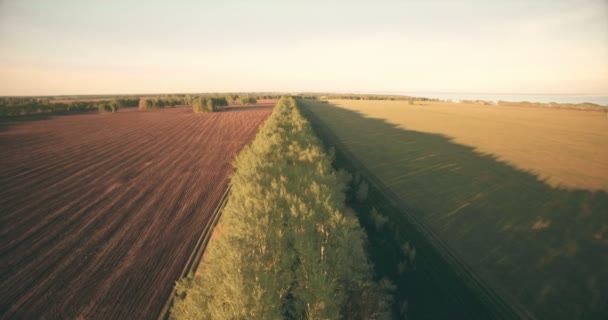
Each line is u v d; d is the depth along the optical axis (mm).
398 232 14812
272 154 17719
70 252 12602
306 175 13125
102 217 16062
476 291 10492
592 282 10680
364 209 17656
